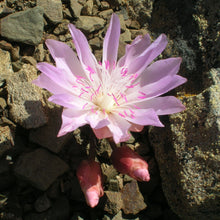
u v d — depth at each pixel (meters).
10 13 0.14
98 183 0.10
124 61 0.12
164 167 0.12
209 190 0.11
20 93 0.12
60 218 0.11
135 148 0.13
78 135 0.13
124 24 0.15
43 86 0.10
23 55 0.14
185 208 0.11
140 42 0.12
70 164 0.12
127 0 0.16
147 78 0.11
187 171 0.11
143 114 0.10
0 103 0.12
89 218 0.12
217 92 0.12
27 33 0.13
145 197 0.12
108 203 0.12
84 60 0.11
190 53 0.13
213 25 0.13
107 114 0.11
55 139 0.12
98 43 0.15
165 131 0.12
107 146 0.13
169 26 0.14
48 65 0.10
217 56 0.13
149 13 0.16
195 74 0.13
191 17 0.14
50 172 0.11
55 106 0.12
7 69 0.13
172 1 0.14
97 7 0.16
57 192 0.12
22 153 0.11
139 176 0.10
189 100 0.12
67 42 0.15
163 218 0.12
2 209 0.11
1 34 0.13
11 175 0.11
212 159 0.11
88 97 0.11
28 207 0.11
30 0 0.14
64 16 0.15
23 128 0.12
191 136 0.12
